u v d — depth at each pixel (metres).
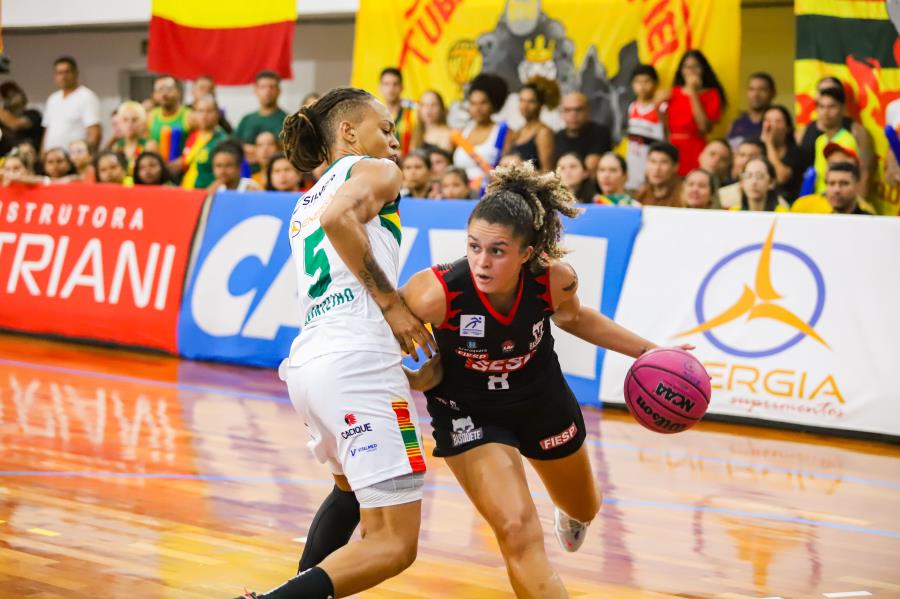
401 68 11.29
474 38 10.91
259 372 8.53
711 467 5.82
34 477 5.05
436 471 5.51
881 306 6.64
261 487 5.01
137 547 4.03
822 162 8.34
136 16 13.47
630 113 9.66
